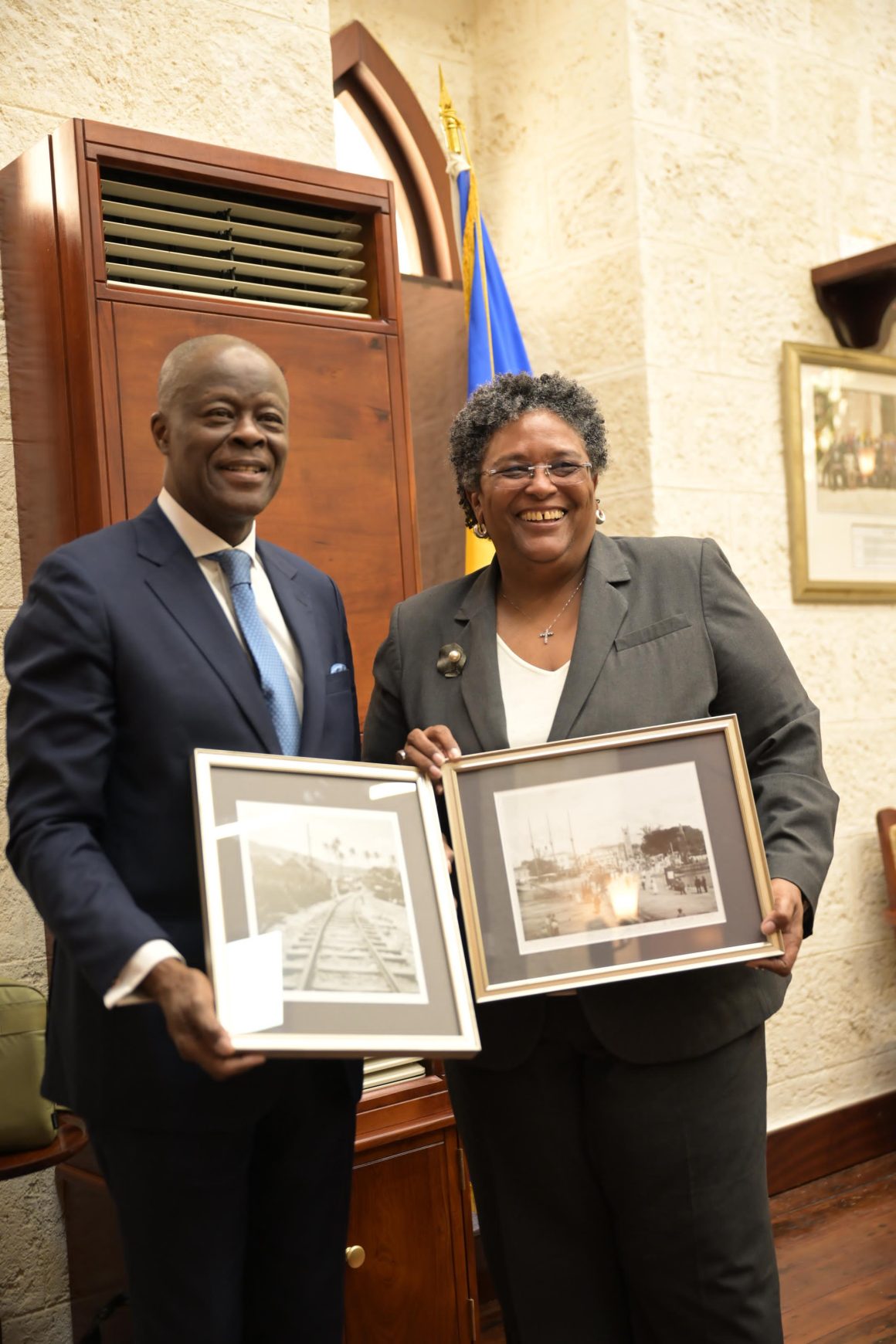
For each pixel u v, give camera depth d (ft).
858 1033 13.37
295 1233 5.92
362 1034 5.09
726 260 12.98
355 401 9.03
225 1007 4.82
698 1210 5.83
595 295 12.72
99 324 7.89
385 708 6.75
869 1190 12.43
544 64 13.15
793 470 13.23
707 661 6.15
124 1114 5.46
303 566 6.54
